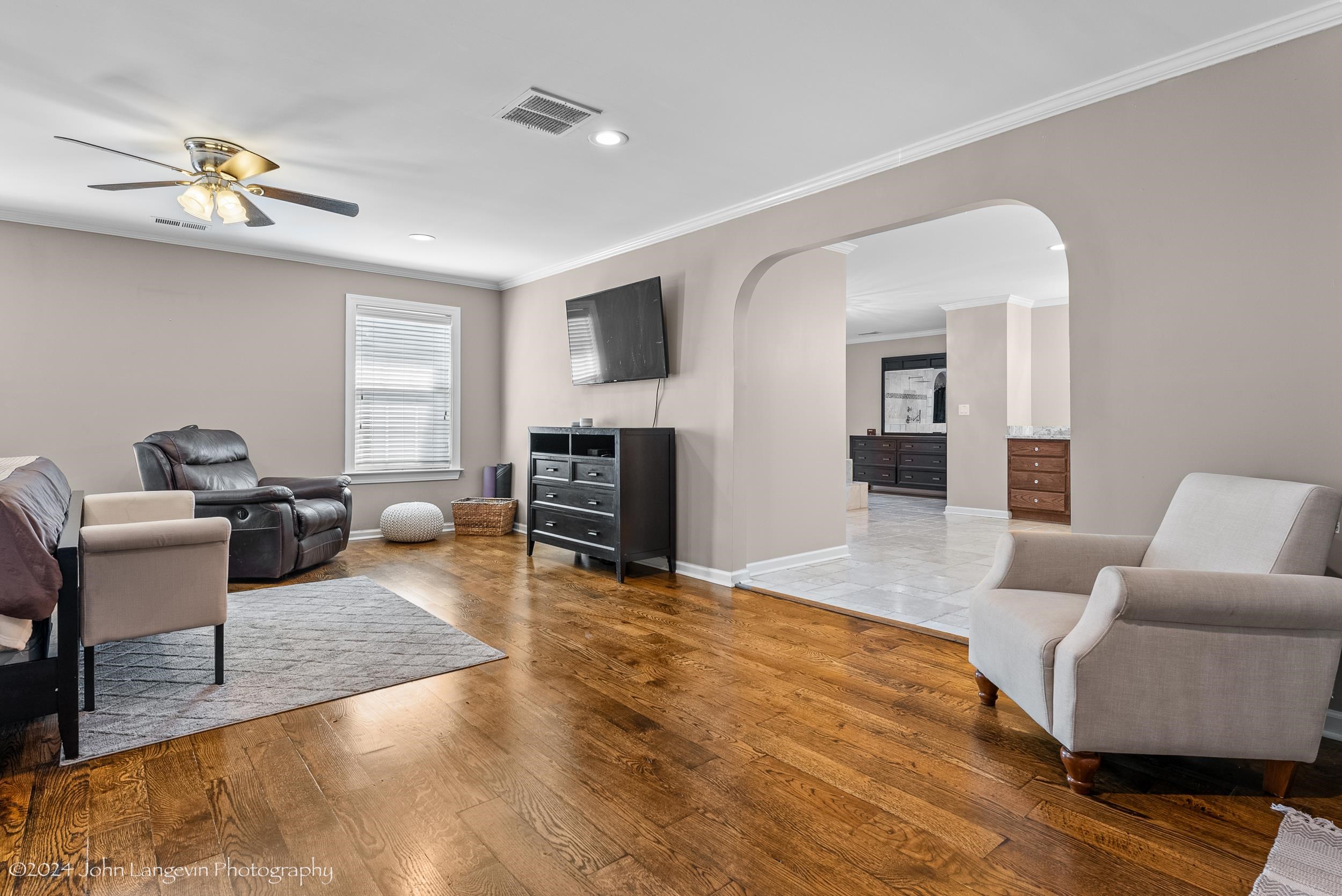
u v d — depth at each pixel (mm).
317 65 2465
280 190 3080
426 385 5941
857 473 10289
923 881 1436
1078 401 2619
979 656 2281
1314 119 2133
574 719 2225
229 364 4953
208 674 2598
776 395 4582
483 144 3148
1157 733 1718
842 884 1425
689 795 1772
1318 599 1650
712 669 2688
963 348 7656
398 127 2965
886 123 2930
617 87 2635
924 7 2121
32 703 1879
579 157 3311
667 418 4559
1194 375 2363
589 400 5270
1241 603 1655
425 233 4641
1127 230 2510
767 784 1828
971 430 7598
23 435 4250
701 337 4297
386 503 5730
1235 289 2281
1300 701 1697
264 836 1579
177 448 4109
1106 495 2555
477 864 1484
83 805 1698
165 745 2025
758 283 4445
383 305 5648
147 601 2324
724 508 4145
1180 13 2150
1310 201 2145
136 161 3307
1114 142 2541
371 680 2545
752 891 1400
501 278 6125
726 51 2381
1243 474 2268
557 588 4004
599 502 4332
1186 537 2105
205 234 4656
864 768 1916
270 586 4000
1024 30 2242
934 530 6449
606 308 4844
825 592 3951
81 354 4418
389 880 1430
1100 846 1560
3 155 3244
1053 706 1812
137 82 2566
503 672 2646
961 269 5945
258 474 5082
